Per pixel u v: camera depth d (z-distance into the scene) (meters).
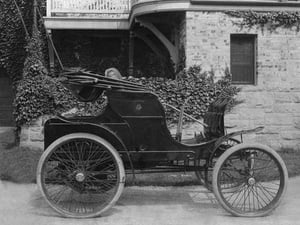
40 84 11.14
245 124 11.43
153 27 12.76
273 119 11.53
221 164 6.16
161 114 6.29
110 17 14.13
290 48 11.64
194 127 11.18
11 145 11.98
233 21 11.52
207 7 11.45
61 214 6.07
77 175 6.13
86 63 15.32
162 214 6.29
